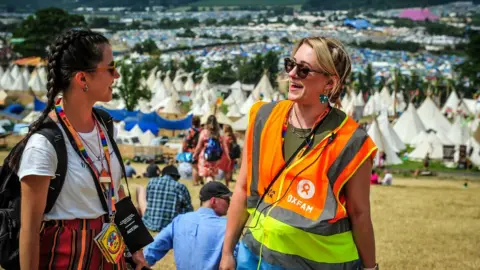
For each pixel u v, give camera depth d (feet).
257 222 15.21
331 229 14.74
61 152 13.78
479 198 69.21
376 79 567.59
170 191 30.96
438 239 39.99
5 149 143.33
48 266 13.87
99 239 14.06
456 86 526.16
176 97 291.58
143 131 189.78
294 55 15.37
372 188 83.15
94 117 14.84
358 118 248.11
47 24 554.87
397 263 32.55
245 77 579.07
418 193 75.05
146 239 14.99
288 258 14.75
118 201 14.92
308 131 15.11
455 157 169.17
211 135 50.06
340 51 15.24
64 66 13.99
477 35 541.34
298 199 14.88
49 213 13.94
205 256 21.07
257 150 15.47
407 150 198.70
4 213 13.61
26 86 308.19
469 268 32.19
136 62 613.93
